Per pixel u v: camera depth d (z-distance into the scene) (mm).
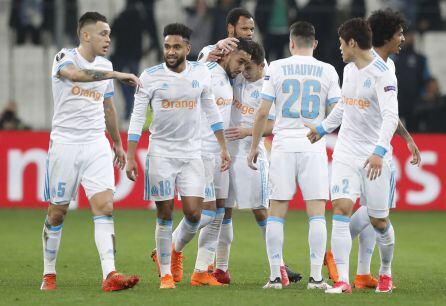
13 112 55938
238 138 30062
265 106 27719
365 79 26359
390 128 25875
